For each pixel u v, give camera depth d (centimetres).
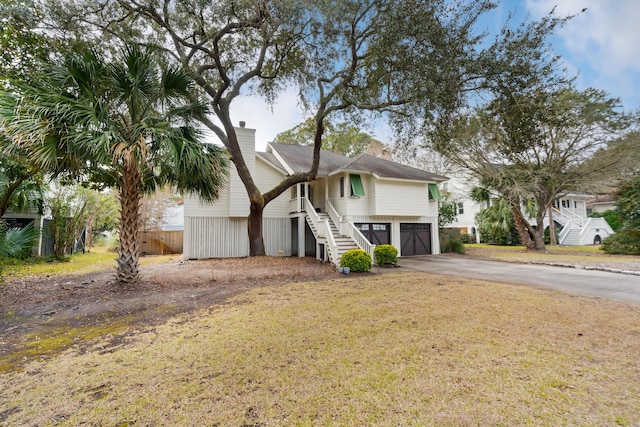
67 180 896
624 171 1742
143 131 702
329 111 1202
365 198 1641
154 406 264
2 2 781
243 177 1461
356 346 388
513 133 912
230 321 500
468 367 330
